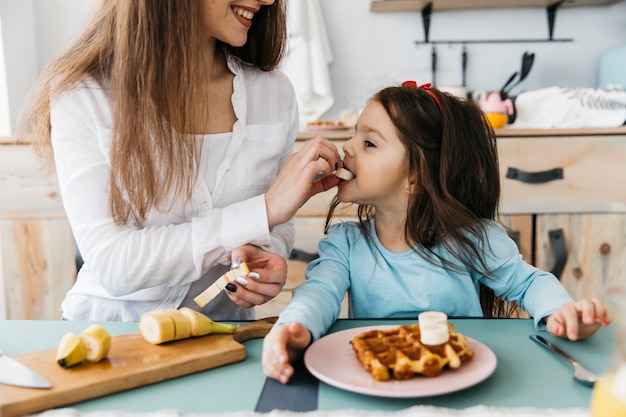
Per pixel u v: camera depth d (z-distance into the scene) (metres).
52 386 0.63
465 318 0.92
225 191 1.08
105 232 0.92
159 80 0.94
